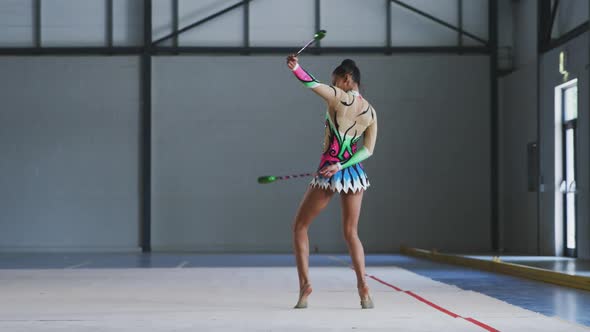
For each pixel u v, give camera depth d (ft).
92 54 51.19
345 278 22.15
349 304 14.99
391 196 51.08
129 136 51.13
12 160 51.03
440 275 27.94
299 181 51.39
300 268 14.40
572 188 40.42
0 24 50.98
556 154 41.73
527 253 45.09
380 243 51.06
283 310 13.94
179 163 51.26
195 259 40.98
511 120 49.19
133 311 13.82
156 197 51.21
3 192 51.03
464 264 34.47
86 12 51.16
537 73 44.19
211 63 51.42
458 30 51.13
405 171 51.16
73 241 51.01
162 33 51.13
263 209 51.29
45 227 51.03
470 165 51.19
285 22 51.42
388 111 51.29
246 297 16.47
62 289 18.42
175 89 51.26
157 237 51.08
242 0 51.31
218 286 19.29
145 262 37.99
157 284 19.88
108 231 51.01
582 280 21.84
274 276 22.75
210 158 51.39
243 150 51.39
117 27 51.24
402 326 11.67
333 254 48.01
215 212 51.24
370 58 51.26
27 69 51.03
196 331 11.17
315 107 51.60
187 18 51.16
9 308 14.32
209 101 51.42
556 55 41.50
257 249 51.08
